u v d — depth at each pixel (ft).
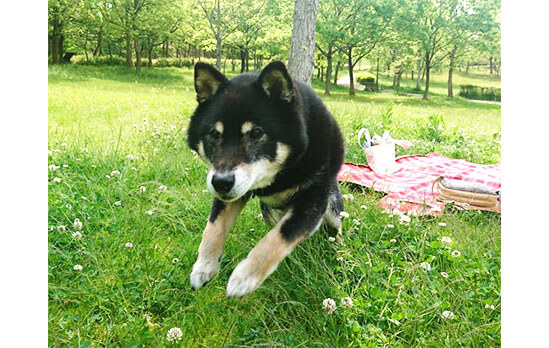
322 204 2.52
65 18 24.66
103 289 2.40
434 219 3.47
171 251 2.88
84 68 24.14
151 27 26.76
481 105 23.82
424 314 2.27
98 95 11.50
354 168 4.80
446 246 2.93
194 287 2.36
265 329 2.21
